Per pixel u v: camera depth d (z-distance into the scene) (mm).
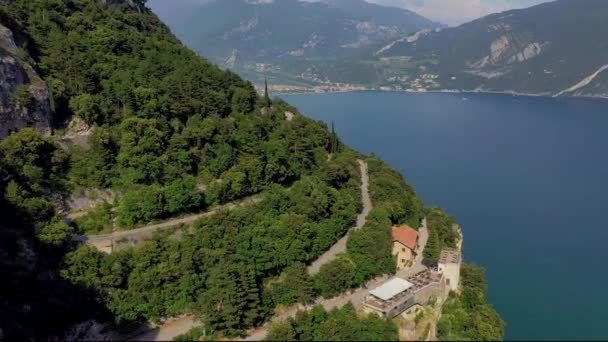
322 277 120125
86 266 103188
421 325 115438
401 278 128625
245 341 101812
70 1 173250
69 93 137625
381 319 108938
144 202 118938
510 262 184000
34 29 148750
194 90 155625
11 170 111562
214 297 103500
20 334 88938
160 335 101125
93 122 134500
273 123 168000
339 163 169625
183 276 108438
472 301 133375
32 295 97000
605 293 162000
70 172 123500
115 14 186125
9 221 103750
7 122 120188
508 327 141250
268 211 128875
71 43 149625
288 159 154125
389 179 176875
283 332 99875
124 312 101125
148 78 152375
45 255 104062
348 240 135500
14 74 124750
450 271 134500
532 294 161000
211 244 115875
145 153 127812
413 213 171000
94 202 122250
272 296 113375
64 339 94812
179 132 142500
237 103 168000
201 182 135750
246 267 110438
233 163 143000
